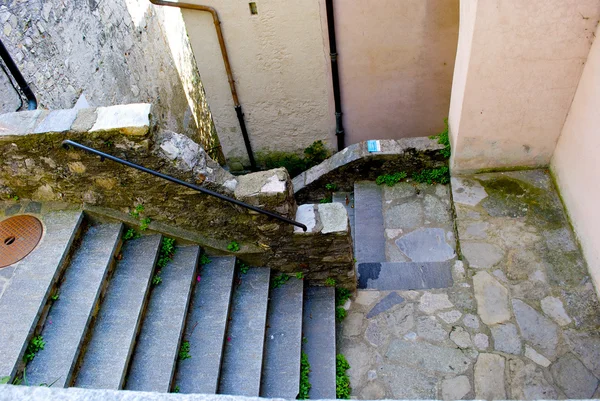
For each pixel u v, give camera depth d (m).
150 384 3.11
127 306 3.39
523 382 3.49
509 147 4.64
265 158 6.89
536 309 3.86
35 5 4.79
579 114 4.03
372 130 6.46
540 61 3.96
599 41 3.64
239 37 5.54
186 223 3.83
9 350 2.95
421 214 4.90
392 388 3.62
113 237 3.70
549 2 3.62
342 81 5.91
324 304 4.11
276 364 3.58
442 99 6.00
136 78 7.13
